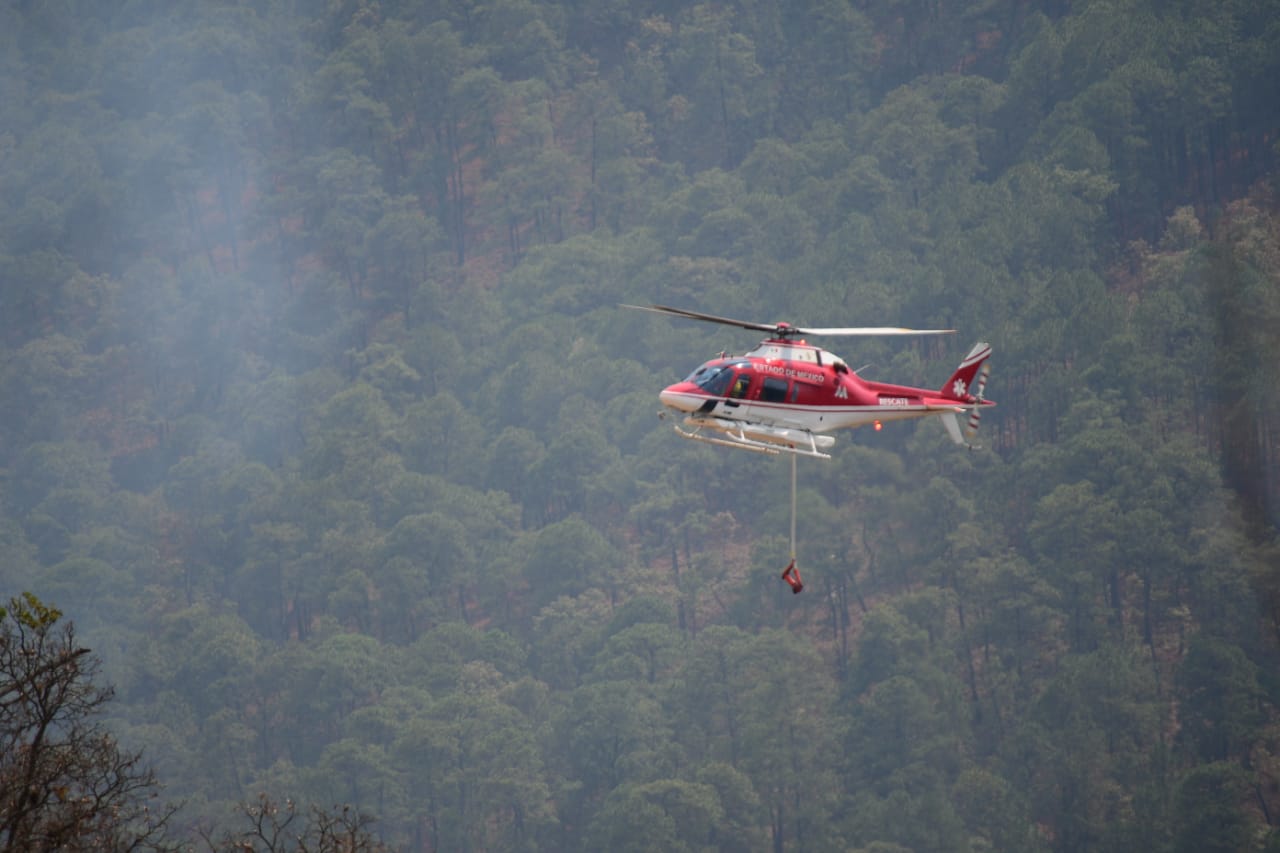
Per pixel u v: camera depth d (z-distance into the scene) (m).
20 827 43.44
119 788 46.31
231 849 52.06
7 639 45.22
